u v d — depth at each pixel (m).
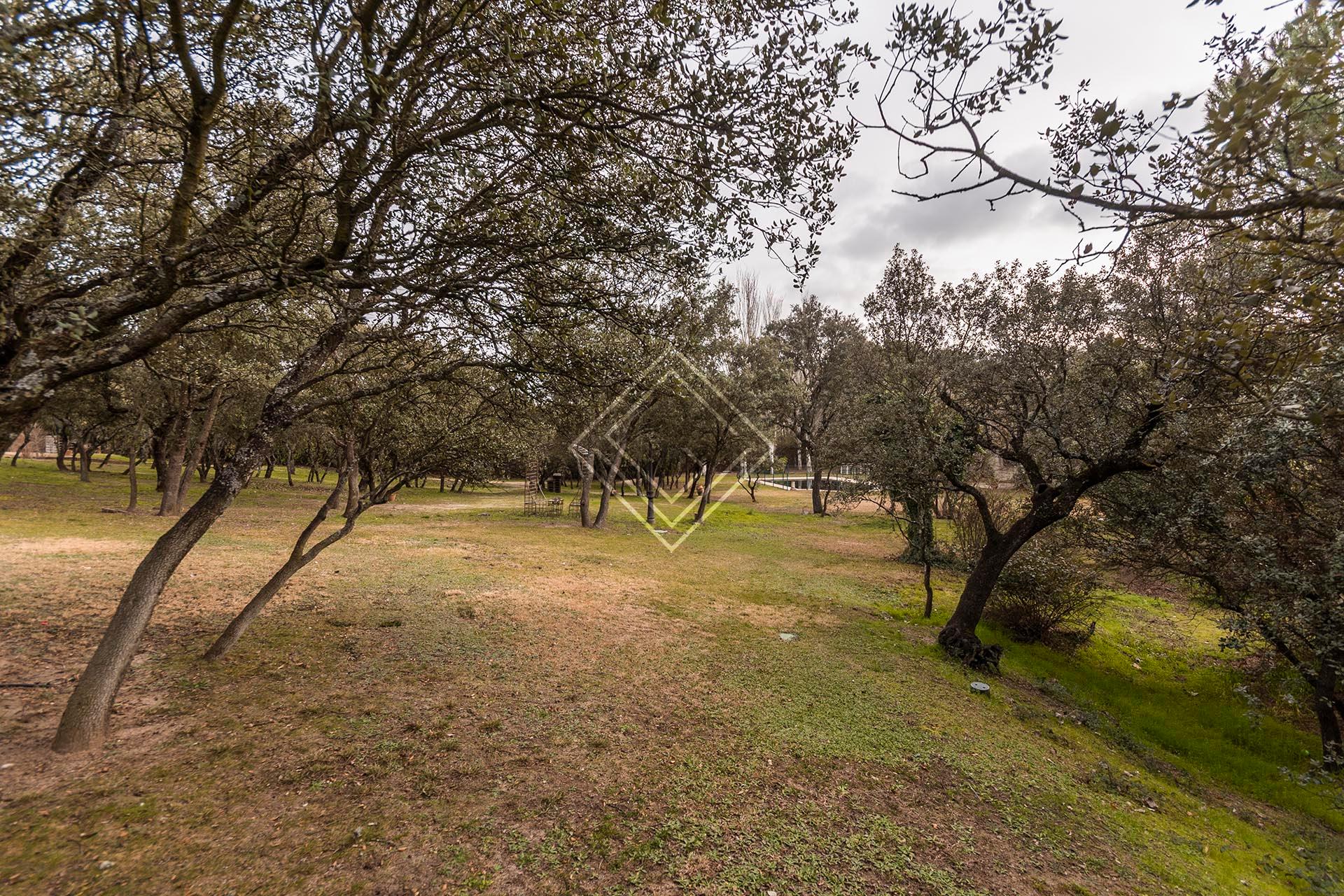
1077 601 10.21
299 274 3.19
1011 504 14.34
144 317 6.03
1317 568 6.04
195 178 3.17
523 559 14.13
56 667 5.52
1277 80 1.78
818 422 31.97
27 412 3.29
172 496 16.80
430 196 4.22
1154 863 4.15
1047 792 5.03
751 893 3.38
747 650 8.12
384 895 3.12
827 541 20.38
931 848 4.01
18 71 2.89
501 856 3.52
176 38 2.84
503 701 5.78
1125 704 8.27
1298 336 3.17
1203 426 6.51
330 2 3.31
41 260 3.38
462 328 5.03
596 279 5.34
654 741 5.22
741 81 3.65
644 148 4.04
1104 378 7.98
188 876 3.11
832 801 4.50
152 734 4.51
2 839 3.22
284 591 9.05
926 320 12.23
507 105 3.59
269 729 4.75
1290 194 1.93
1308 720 8.03
